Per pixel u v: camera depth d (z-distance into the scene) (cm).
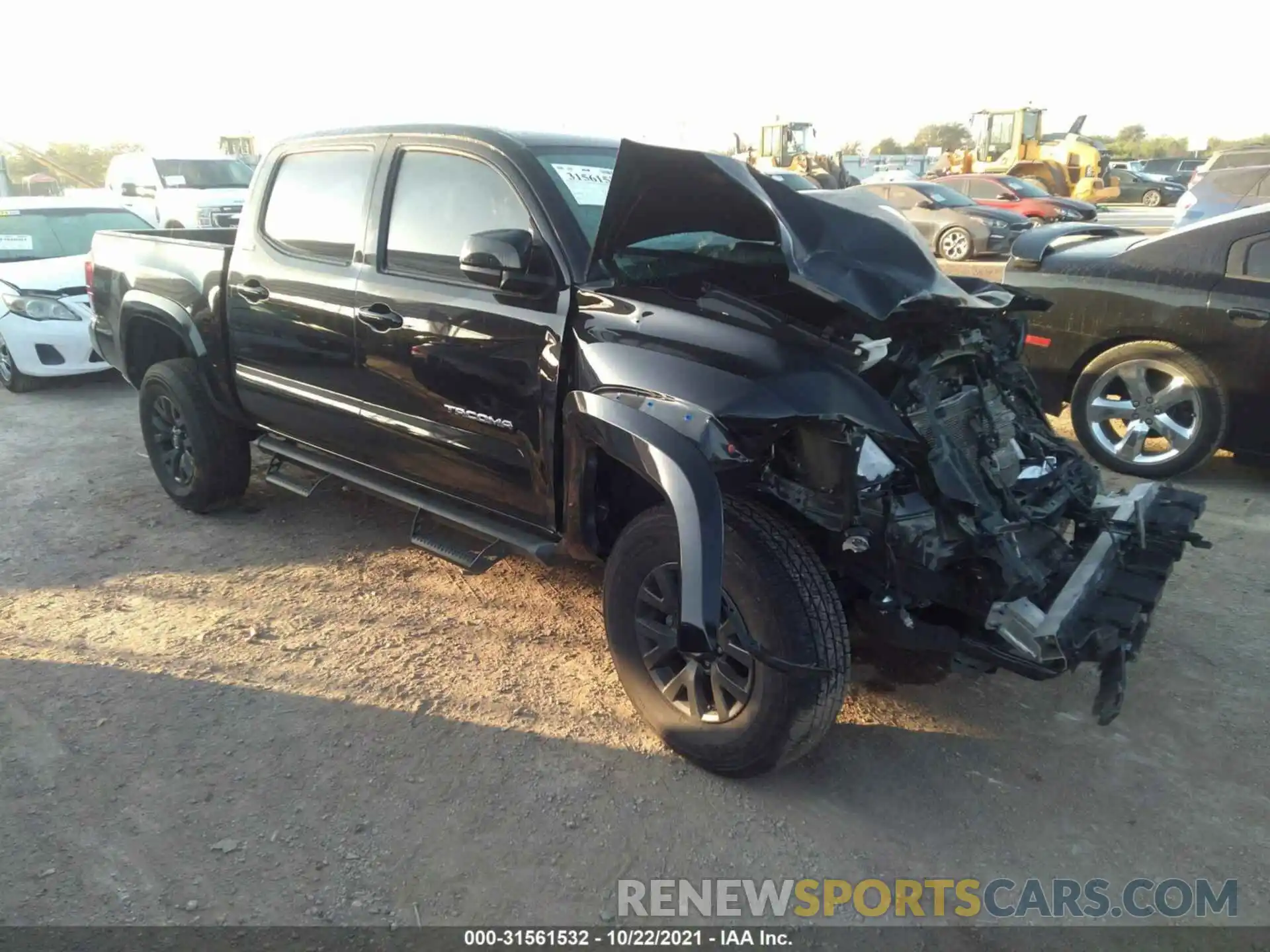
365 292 390
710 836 283
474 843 280
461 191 368
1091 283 564
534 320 333
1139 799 299
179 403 493
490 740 327
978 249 1727
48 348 792
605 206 309
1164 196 3003
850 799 299
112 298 538
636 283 336
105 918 252
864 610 301
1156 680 362
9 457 638
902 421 274
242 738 328
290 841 280
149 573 454
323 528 507
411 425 385
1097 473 369
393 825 287
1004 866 273
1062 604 277
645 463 284
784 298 320
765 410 266
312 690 356
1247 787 304
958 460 299
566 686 360
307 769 312
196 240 564
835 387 268
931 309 290
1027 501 333
